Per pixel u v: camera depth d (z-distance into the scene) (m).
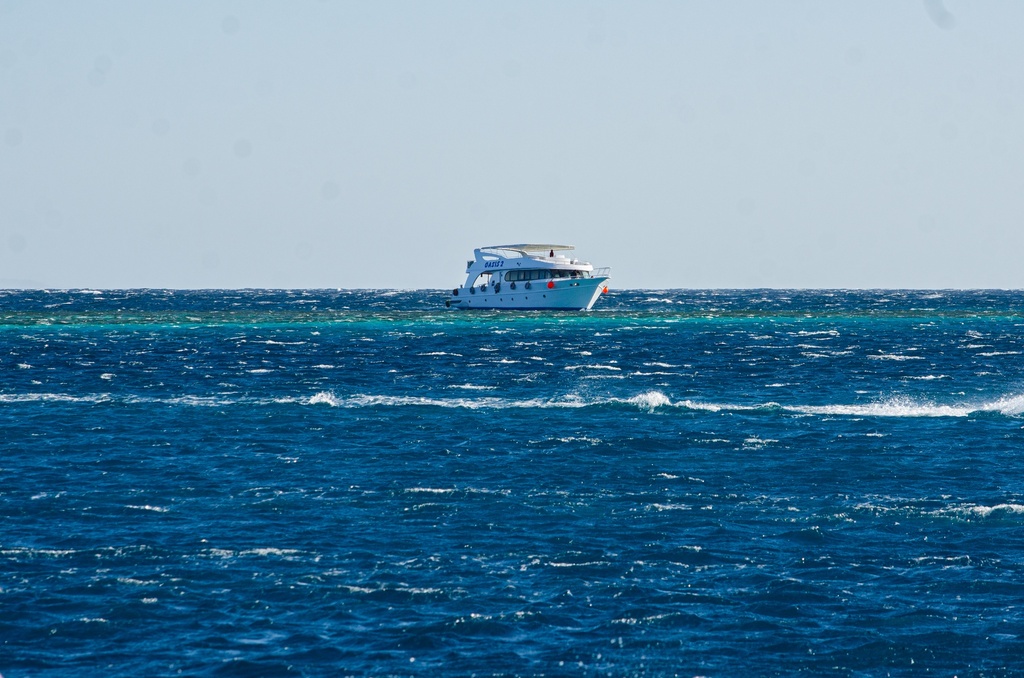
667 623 78.00
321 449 144.00
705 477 126.25
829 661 72.00
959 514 106.69
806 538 98.69
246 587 84.69
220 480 124.12
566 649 73.62
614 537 99.00
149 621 77.81
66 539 97.56
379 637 75.31
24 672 69.62
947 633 76.19
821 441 149.75
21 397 196.75
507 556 93.06
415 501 112.94
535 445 146.62
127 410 180.25
